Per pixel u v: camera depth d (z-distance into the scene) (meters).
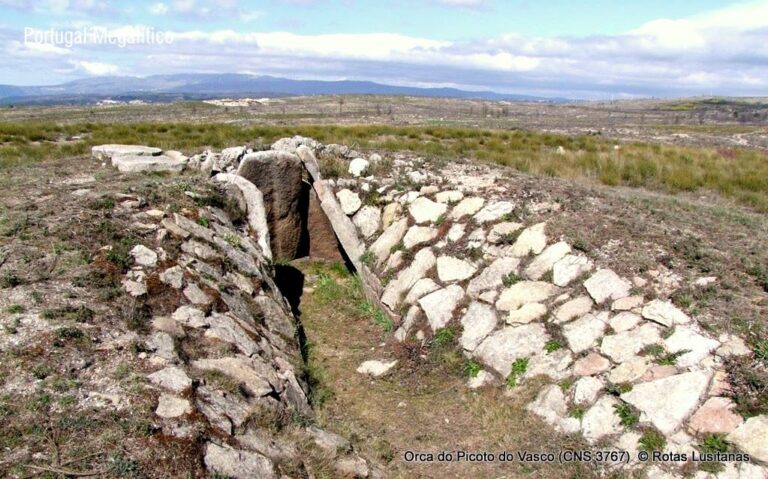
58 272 5.18
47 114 45.56
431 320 6.96
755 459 4.19
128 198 7.07
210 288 5.70
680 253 6.44
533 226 7.36
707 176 14.05
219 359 4.71
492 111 65.62
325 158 10.23
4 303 4.56
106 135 17.91
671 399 4.78
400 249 8.25
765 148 23.36
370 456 4.86
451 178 9.41
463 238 7.77
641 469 4.45
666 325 5.41
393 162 10.34
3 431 3.29
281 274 9.35
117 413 3.57
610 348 5.45
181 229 6.64
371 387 6.27
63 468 3.06
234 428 3.91
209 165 9.54
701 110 85.31
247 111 53.03
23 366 3.86
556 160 15.23
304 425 4.57
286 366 5.39
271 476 3.62
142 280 5.36
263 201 9.03
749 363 4.82
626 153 17.06
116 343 4.32
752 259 6.31
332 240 10.16
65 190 7.52
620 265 6.30
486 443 5.17
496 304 6.59
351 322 7.91
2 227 5.90
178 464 3.29
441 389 6.09
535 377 5.62
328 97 103.06
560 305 6.17
